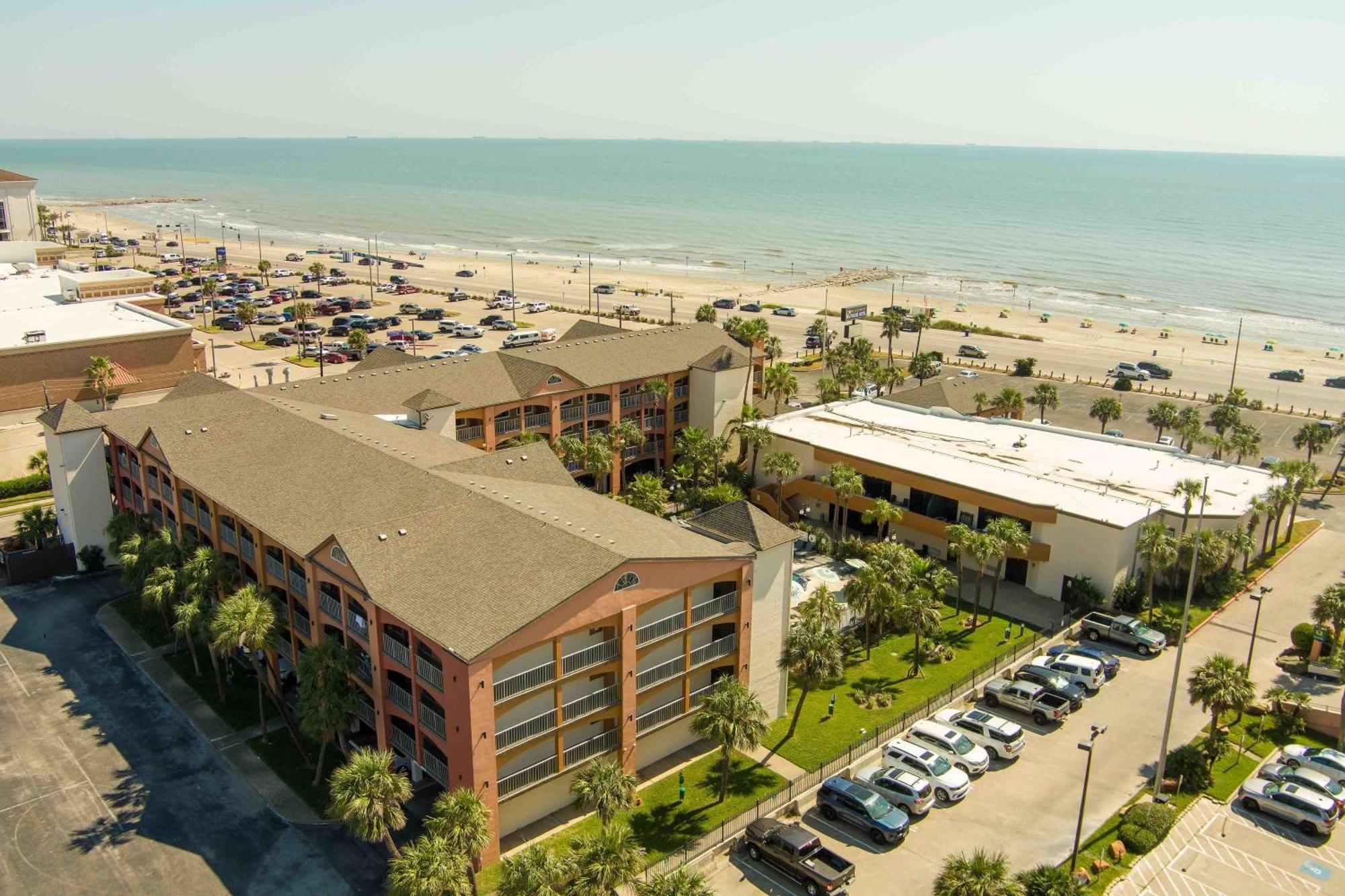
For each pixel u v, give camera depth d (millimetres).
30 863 42625
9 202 175875
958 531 67062
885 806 46219
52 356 99562
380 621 45344
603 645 45594
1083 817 47438
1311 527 87375
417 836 44688
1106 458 86312
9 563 69562
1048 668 60188
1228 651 65062
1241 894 42406
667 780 49531
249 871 42469
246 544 56875
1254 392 135625
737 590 51094
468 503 51062
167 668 59031
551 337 157250
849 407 102250
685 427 98500
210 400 70625
